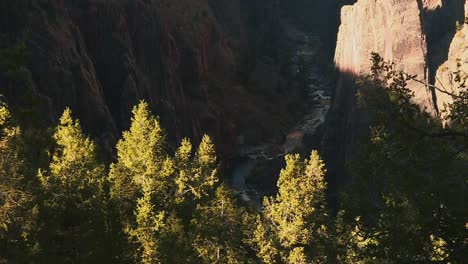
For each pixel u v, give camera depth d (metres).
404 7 79.56
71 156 32.97
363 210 12.10
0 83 58.41
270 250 34.84
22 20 69.56
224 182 37.06
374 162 12.00
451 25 82.25
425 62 77.62
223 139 111.44
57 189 23.91
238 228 36.97
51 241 21.69
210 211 35.88
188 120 100.69
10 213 17.58
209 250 34.81
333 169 88.44
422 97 73.56
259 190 93.00
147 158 37.66
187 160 40.25
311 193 35.41
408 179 11.51
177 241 29.47
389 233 11.50
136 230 30.20
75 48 75.31
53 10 75.12
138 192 36.56
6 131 16.58
